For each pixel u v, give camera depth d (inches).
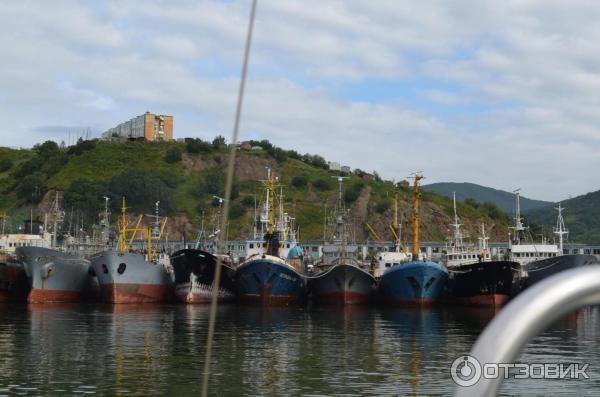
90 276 3408.0
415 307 3132.4
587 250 4845.0
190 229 7431.1
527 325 117.9
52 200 7657.5
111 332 2032.5
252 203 7746.1
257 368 1412.4
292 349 1701.5
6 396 1133.1
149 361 1492.4
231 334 2022.6
